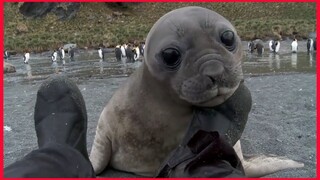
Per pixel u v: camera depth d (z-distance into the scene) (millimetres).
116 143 1379
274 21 18609
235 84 1094
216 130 1158
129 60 9430
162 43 1129
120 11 22641
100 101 3326
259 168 1361
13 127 2521
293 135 2043
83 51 14414
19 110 3221
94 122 2438
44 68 8156
